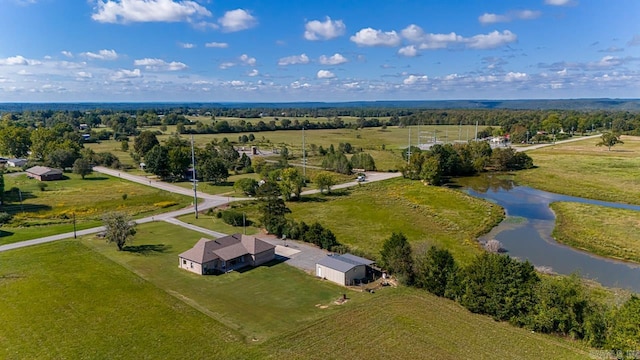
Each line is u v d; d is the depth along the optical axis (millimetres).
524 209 96625
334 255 60375
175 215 90562
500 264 46656
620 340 36906
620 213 88438
